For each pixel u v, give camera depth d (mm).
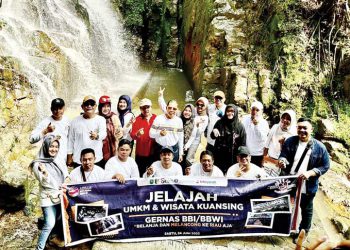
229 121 6137
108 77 14562
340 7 10414
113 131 6336
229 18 12297
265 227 5488
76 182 5203
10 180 6586
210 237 5488
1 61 8547
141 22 16250
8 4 11930
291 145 5379
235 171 5598
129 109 6949
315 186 5363
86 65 12812
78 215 5242
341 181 8211
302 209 5555
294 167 5359
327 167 5262
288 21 11008
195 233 5457
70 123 6012
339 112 9797
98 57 14562
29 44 11055
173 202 5359
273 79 10641
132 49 16094
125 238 5383
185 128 6848
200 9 13406
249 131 6613
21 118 8391
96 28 14758
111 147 6355
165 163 5465
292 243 5531
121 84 14055
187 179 5320
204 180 5332
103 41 14953
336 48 10367
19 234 6301
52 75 10352
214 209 5395
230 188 5352
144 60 16203
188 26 14336
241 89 10641
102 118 6043
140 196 5312
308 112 9969
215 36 11945
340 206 7555
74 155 6000
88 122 5895
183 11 15203
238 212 5410
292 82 10297
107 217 5301
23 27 11070
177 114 7105
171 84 13969
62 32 13141
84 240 5348
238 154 5426
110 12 15781
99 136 5926
